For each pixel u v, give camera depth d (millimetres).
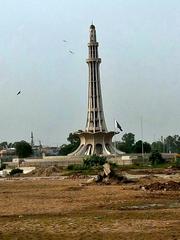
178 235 32219
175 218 39969
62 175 129000
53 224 38156
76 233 33938
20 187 84750
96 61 199750
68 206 51938
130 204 52062
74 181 98750
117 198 58719
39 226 37281
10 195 68438
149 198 57719
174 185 71562
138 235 32562
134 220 39312
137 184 83188
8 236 33281
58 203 55344
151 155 175000
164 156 194500
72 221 39594
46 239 32062
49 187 82875
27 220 40938
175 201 54281
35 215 44656
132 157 180500
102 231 34469
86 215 43562
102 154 194000
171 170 135250
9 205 54344
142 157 185750
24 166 180875
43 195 66875
